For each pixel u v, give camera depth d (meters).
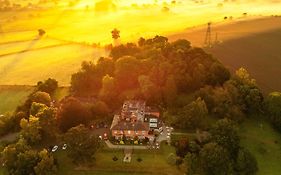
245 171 185.75
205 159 184.12
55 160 195.25
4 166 196.88
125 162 196.88
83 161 189.88
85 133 194.62
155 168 192.12
